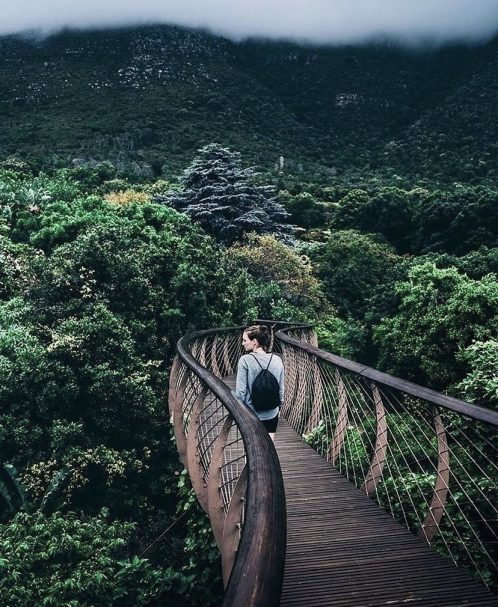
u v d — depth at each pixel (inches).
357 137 7180.1
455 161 5128.0
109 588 302.5
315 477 194.5
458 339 850.8
